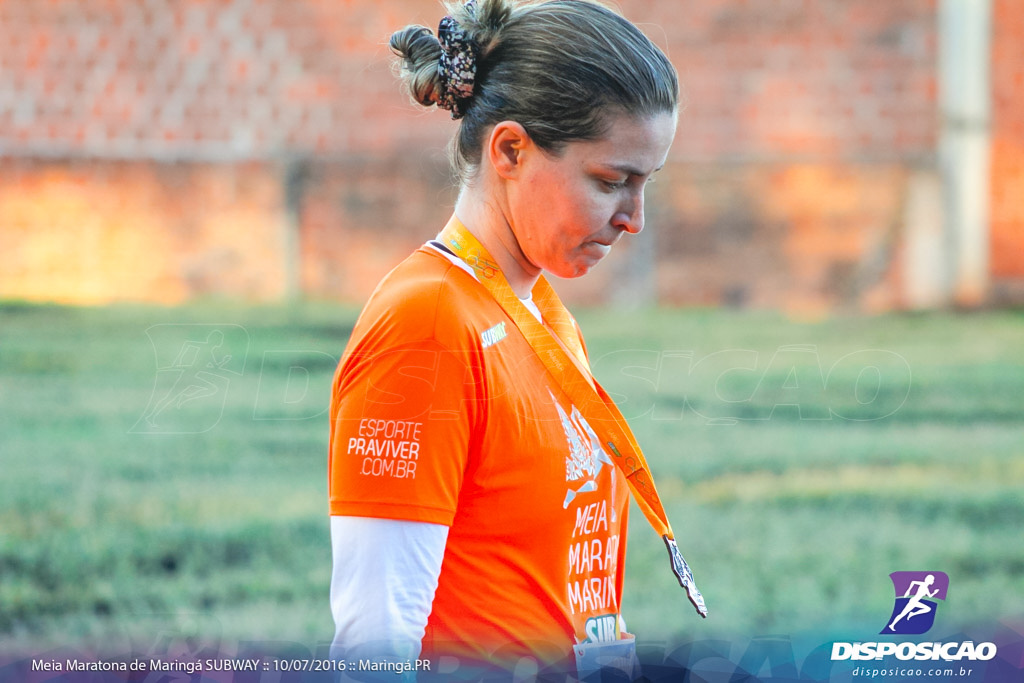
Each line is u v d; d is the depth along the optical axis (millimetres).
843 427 23297
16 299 36125
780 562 16625
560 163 6277
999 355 30625
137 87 36688
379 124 37438
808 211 38750
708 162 38281
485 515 6156
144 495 19031
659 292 38312
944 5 38531
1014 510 19266
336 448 6078
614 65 6145
